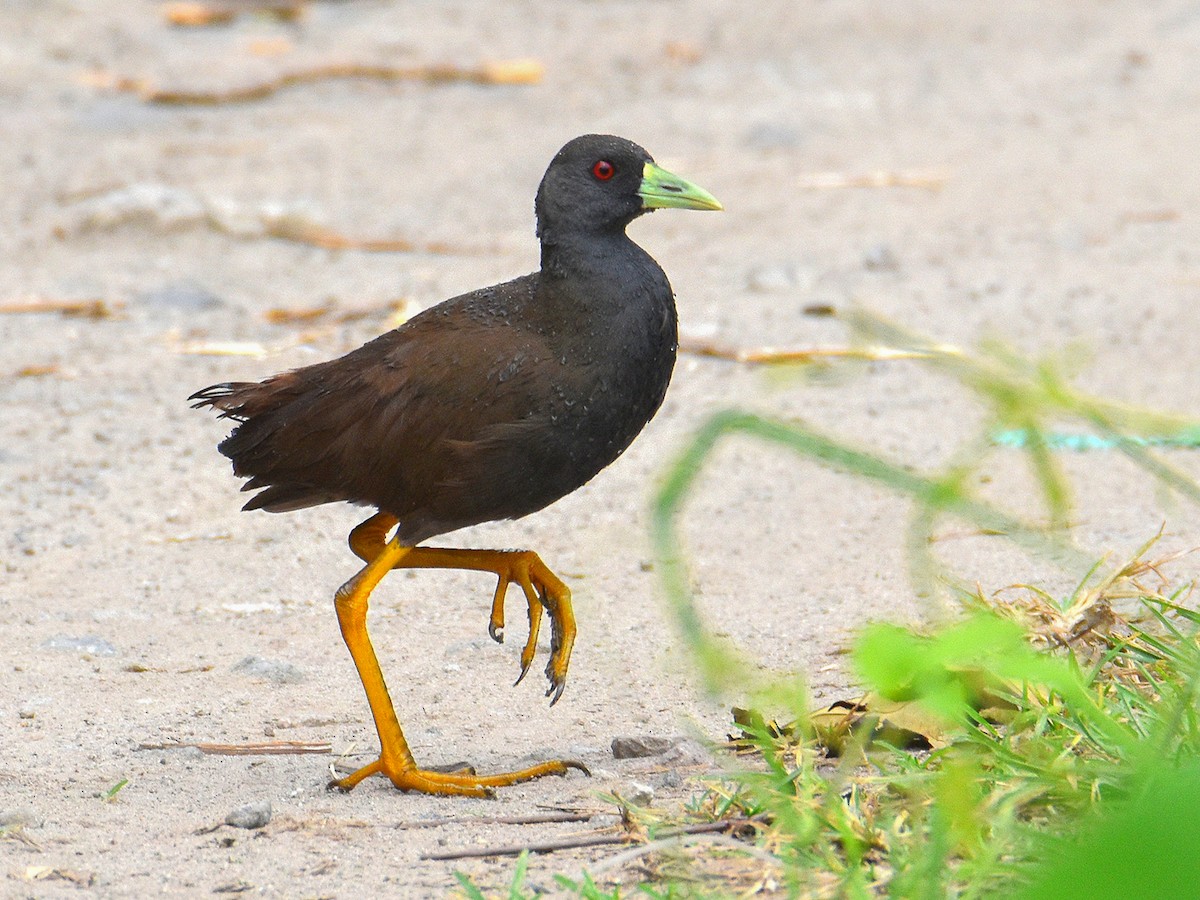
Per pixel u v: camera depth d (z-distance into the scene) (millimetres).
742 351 16562
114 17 31625
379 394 8258
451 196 22672
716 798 7363
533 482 8289
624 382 8273
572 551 12133
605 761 8383
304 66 28750
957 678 7738
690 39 31938
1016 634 4309
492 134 25828
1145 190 23172
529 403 8102
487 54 30469
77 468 13758
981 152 25203
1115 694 7758
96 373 16078
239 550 12156
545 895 6586
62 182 22750
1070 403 5402
